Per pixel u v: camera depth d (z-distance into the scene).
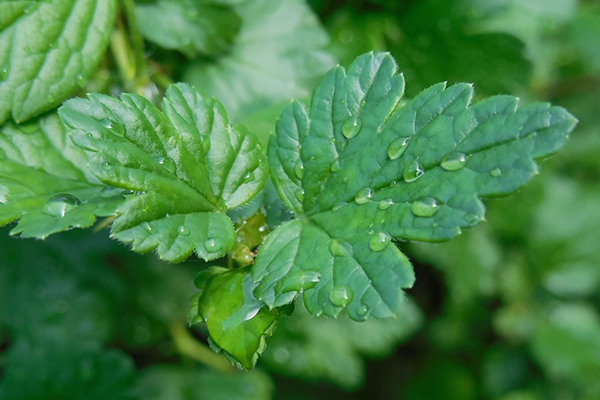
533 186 0.42
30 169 0.24
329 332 0.36
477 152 0.23
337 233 0.24
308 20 0.28
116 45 0.26
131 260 0.34
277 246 0.24
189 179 0.24
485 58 0.30
